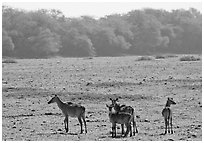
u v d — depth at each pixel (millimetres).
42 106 43344
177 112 39969
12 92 51094
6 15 177250
